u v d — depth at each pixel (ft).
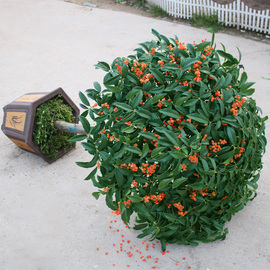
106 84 9.43
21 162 15.75
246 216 12.57
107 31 27.07
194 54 9.99
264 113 17.39
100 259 11.43
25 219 13.00
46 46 25.43
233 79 10.57
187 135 9.95
